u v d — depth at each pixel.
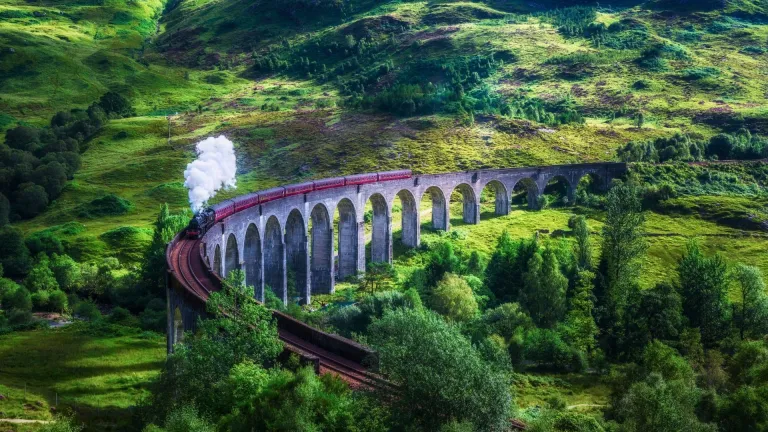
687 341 104.62
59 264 146.62
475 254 137.50
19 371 98.06
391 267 143.25
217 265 111.12
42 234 174.62
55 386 91.81
